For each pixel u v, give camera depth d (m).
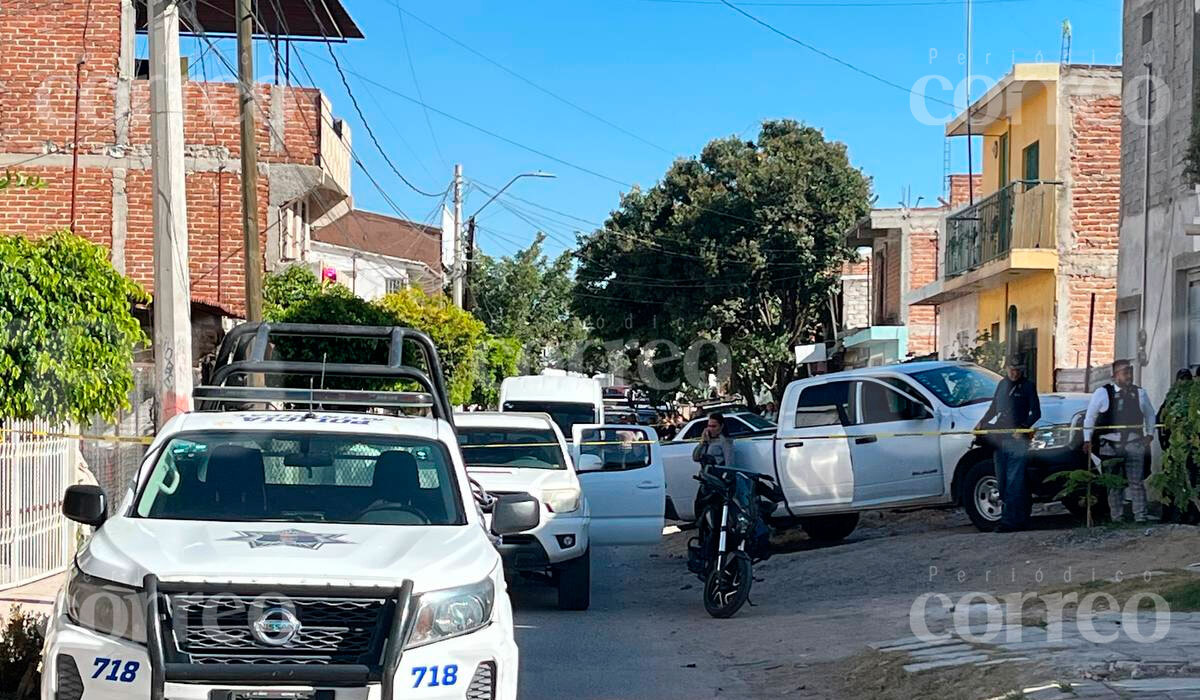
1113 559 11.70
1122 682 7.02
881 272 38.06
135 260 21.58
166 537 5.71
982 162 26.75
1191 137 14.81
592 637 10.60
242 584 5.18
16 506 12.30
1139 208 17.47
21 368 11.55
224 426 6.80
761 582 13.90
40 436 12.60
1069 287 21.61
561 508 12.09
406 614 5.22
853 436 15.38
